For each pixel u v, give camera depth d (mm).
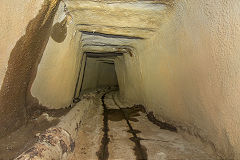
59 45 4109
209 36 2818
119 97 12789
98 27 4965
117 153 3504
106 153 3518
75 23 4645
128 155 3404
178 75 4078
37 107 4188
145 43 5844
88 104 8430
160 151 3480
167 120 5086
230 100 2523
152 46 5383
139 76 7582
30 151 2348
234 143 2537
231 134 2578
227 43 2477
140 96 8070
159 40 4820
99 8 3828
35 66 3439
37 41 3100
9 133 3027
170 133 4523
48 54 3785
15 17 2275
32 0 2396
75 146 3738
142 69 6852
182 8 3352
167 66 4598
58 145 2926
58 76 4680
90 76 12750
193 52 3330
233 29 2344
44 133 3047
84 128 5137
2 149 2582
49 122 3943
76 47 5586
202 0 2795
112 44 6906
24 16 2416
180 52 3820
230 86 2498
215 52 2736
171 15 3777
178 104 4309
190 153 3293
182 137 4164
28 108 3779
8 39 2334
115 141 4129
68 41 4578
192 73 3473
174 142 3898
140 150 3584
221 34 2561
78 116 5406
